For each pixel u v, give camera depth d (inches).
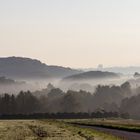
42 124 5036.9
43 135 3029.0
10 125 4611.2
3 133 3201.3
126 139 2815.0
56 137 2802.7
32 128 3983.8
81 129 4033.0
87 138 2755.9
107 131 3902.6
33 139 2635.3
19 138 2719.0
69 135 3019.2
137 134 3408.0
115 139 2758.4
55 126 4512.8
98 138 2731.3
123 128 4362.7
